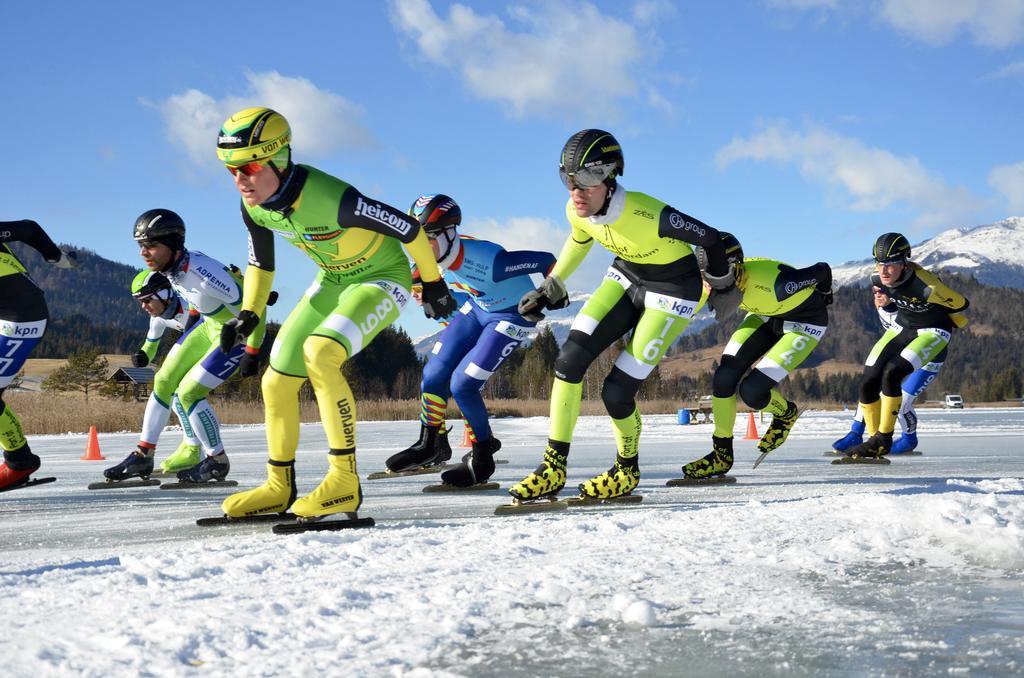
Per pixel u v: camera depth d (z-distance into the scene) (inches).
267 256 167.5
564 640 82.8
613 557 119.3
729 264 191.0
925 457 344.5
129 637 80.6
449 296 170.4
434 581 105.4
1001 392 4448.8
